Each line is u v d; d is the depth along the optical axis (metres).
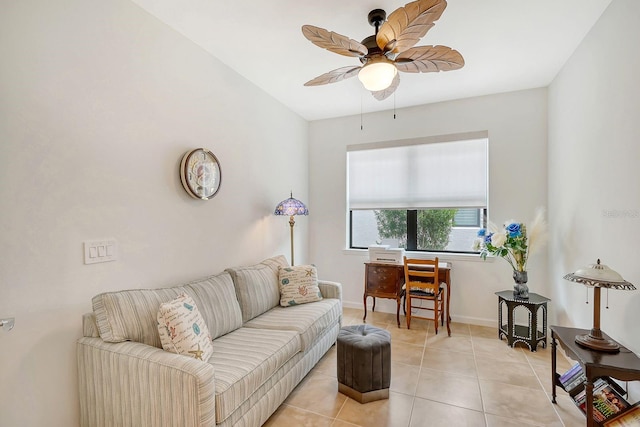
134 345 1.59
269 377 1.85
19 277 1.47
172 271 2.28
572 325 2.62
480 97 3.51
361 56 1.98
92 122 1.76
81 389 1.66
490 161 3.47
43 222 1.55
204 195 2.50
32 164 1.51
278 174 3.66
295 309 2.75
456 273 3.62
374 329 2.36
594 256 2.21
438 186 3.74
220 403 1.46
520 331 3.02
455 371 2.49
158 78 2.17
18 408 1.47
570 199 2.65
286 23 2.20
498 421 1.89
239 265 2.99
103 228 1.82
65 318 1.64
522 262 2.99
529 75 3.00
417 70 2.16
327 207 4.29
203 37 2.38
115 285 1.89
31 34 1.51
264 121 3.38
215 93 2.68
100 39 1.80
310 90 3.36
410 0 1.93
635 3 1.71
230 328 2.24
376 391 2.11
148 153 2.10
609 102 2.00
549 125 3.19
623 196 1.85
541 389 2.23
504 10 2.04
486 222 3.55
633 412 1.59
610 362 1.60
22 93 1.48
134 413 1.51
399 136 3.89
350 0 1.95
